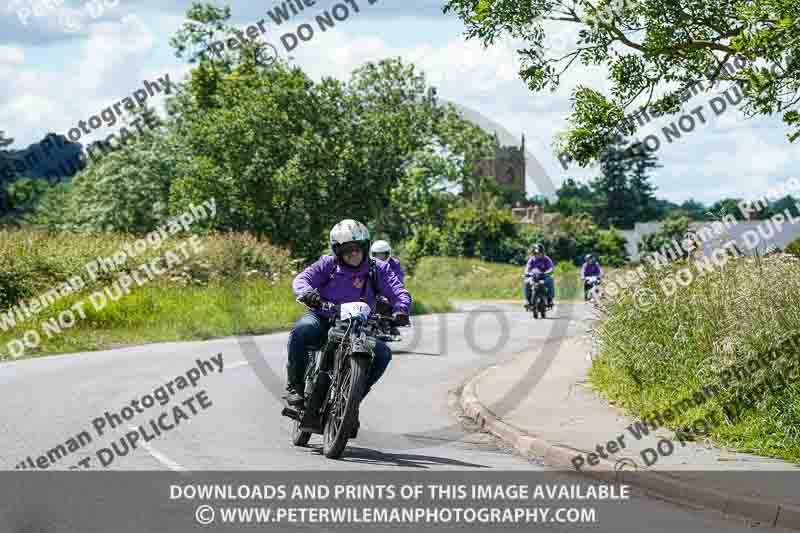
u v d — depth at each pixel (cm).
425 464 963
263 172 4991
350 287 1001
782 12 1221
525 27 1386
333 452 959
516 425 1143
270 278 3362
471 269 5609
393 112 5175
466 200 6406
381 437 1144
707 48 1394
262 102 5078
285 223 5062
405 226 5250
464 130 4966
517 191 6725
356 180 4978
